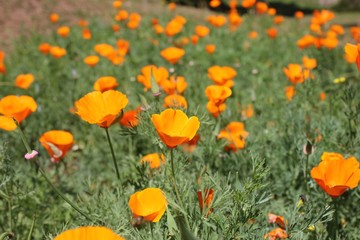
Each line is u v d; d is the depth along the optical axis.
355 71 2.54
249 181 0.90
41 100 2.14
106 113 0.87
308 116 1.48
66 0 5.05
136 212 0.79
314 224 0.99
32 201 1.27
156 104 1.05
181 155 1.04
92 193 1.14
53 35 3.64
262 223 0.97
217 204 0.89
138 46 3.32
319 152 1.21
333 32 2.48
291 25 4.85
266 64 2.97
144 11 5.29
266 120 1.70
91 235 0.56
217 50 3.28
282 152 1.33
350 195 1.14
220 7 6.52
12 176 1.18
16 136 1.72
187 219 0.86
